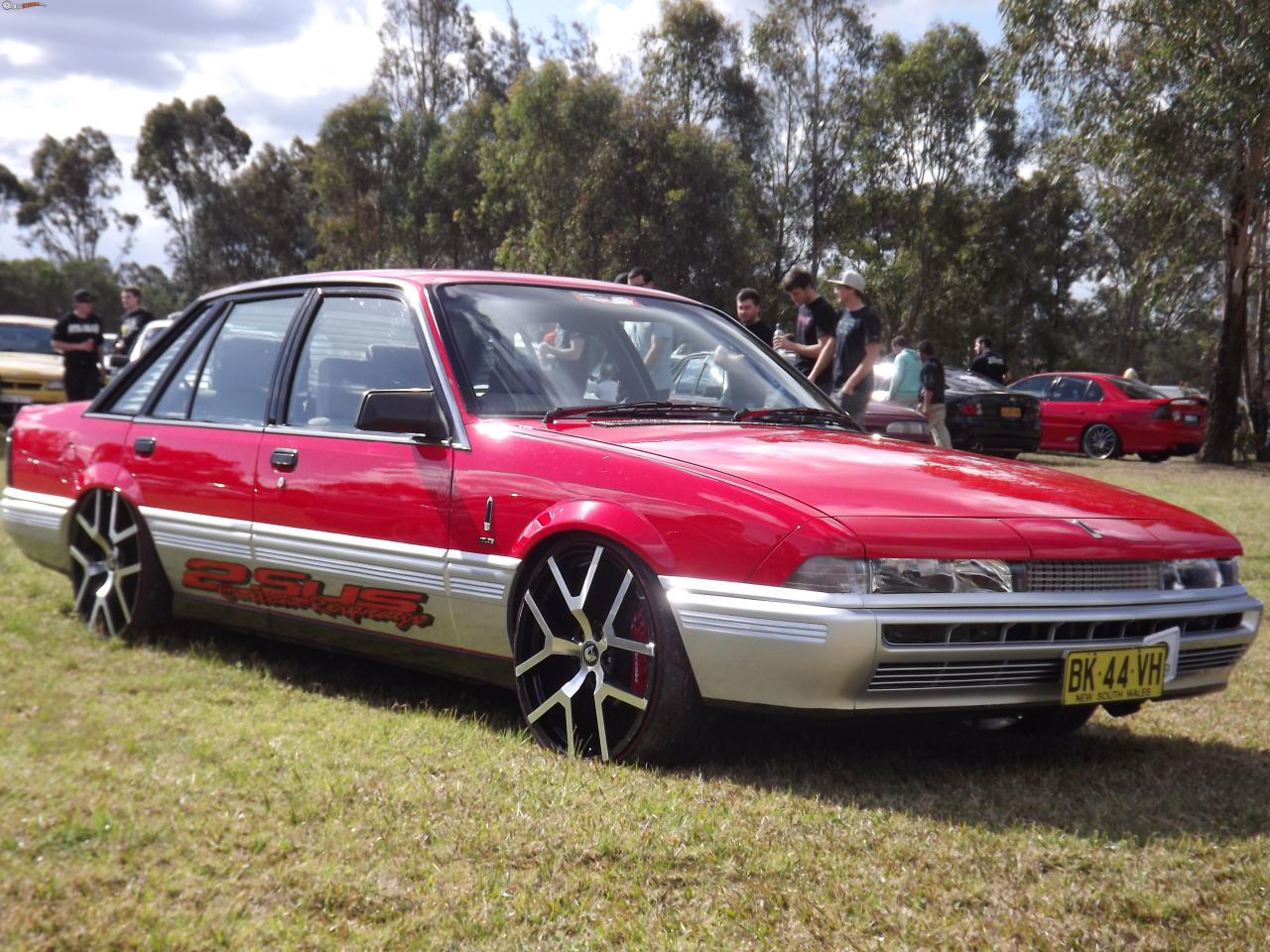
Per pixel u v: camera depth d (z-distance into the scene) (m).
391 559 3.88
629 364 4.28
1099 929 2.38
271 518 4.26
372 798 2.96
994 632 3.12
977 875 2.63
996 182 50.44
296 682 4.31
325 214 66.38
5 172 72.62
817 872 2.62
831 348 8.88
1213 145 20.52
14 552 6.82
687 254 43.81
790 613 3.03
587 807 2.96
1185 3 19.34
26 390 15.35
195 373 4.82
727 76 49.16
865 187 50.12
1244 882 2.62
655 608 3.25
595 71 47.69
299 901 2.39
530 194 45.47
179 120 69.62
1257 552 8.70
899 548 3.06
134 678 4.19
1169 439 21.11
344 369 4.26
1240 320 22.00
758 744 3.64
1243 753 3.80
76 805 2.84
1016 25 21.59
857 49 48.81
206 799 2.93
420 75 59.56
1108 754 3.76
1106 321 63.81
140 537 4.73
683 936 2.30
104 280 73.69
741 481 3.27
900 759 3.57
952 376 18.89
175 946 2.18
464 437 3.79
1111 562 3.31
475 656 3.76
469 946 2.24
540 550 3.55
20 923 2.23
